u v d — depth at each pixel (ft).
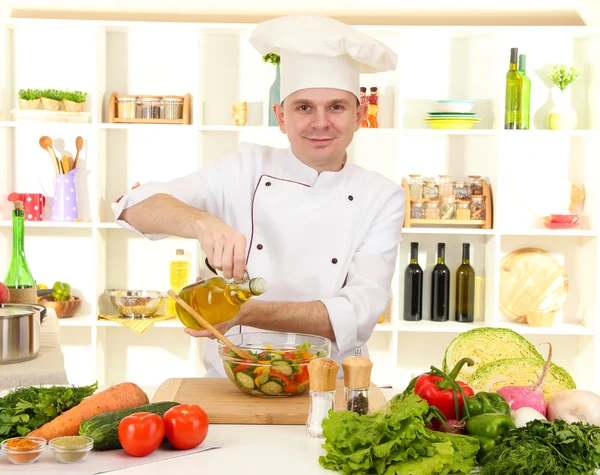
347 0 13.07
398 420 3.79
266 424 4.66
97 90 12.41
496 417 4.07
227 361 4.97
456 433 4.12
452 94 13.08
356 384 4.33
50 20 12.16
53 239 13.17
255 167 6.95
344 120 6.28
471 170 13.17
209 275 13.42
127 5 13.02
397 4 13.07
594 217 12.76
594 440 3.77
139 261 13.28
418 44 13.05
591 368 12.78
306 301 6.19
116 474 3.76
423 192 12.85
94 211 12.48
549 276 13.20
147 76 13.00
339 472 3.84
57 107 12.40
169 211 5.59
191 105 12.91
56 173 12.73
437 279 12.81
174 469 3.84
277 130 12.37
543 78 13.14
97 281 12.56
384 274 6.70
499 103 12.42
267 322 5.88
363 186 6.86
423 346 13.34
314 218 6.72
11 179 13.01
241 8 13.02
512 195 13.24
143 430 3.98
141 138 13.10
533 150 13.21
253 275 6.73
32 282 7.90
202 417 4.13
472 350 5.41
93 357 12.41
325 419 3.99
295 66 6.18
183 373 13.43
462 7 13.10
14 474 3.72
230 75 13.00
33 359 6.01
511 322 13.17
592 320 12.80
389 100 13.01
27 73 12.98
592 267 12.85
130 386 4.61
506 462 3.66
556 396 4.49
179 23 12.29
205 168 6.98
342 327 5.94
